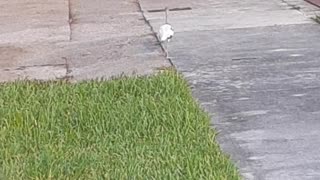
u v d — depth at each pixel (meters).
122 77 5.35
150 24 7.96
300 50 6.29
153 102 4.55
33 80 5.47
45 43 7.07
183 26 7.71
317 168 3.57
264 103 4.72
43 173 3.44
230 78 5.39
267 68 5.67
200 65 5.83
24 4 10.24
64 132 4.05
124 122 4.15
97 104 4.53
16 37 7.48
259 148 3.86
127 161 3.55
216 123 4.30
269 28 7.38
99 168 3.48
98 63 6.07
